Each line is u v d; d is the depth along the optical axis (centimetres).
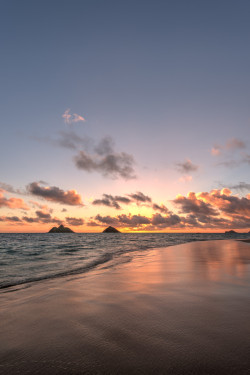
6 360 221
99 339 262
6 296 507
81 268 985
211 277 643
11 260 1348
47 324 316
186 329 281
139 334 271
